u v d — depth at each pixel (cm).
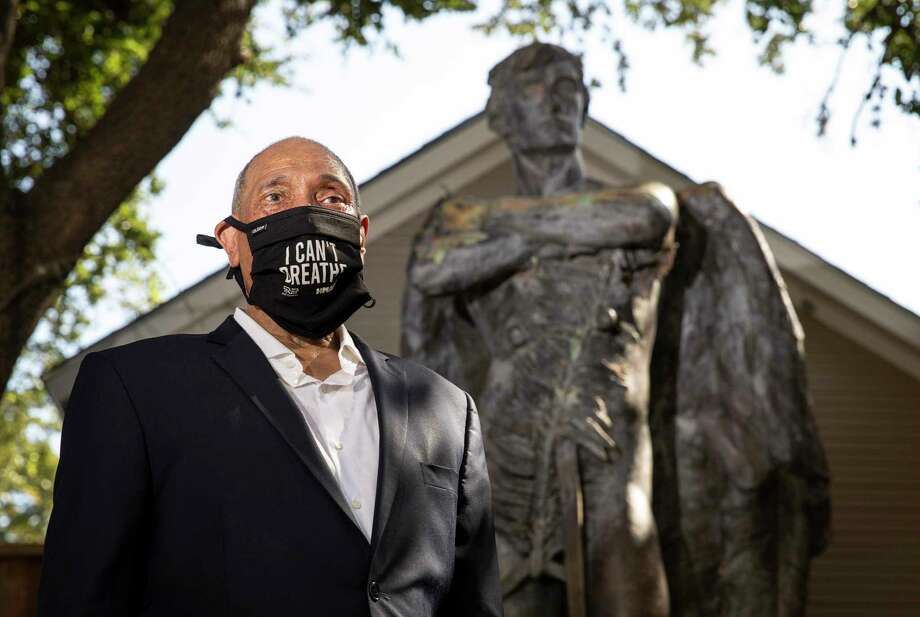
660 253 834
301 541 302
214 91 1078
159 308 1191
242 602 298
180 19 1066
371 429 329
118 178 1048
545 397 798
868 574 1255
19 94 1566
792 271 1213
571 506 777
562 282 819
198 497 305
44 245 1027
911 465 1265
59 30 1544
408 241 1237
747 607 857
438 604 325
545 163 868
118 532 302
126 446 307
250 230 326
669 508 868
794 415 864
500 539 788
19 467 3028
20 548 715
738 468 862
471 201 861
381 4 1331
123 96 1062
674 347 875
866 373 1270
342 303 326
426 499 324
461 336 867
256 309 341
